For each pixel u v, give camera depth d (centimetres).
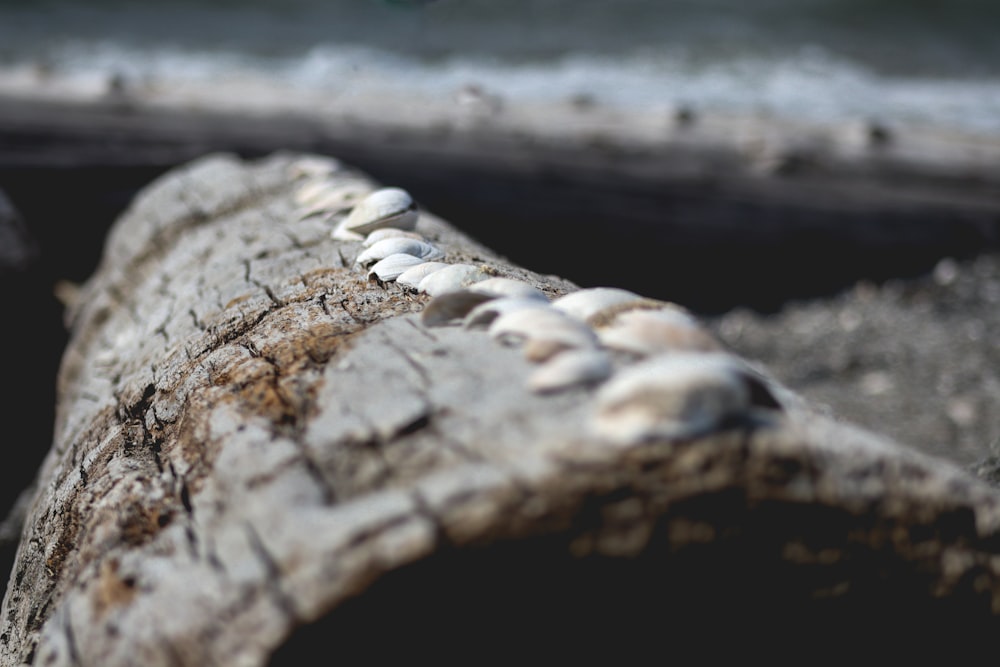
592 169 256
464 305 86
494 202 249
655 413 74
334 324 90
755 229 245
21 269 182
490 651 74
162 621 75
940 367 197
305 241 109
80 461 94
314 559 73
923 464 75
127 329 112
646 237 247
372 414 79
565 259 248
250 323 96
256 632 73
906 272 237
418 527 73
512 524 73
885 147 262
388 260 98
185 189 154
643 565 74
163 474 84
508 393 78
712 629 75
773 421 75
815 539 74
